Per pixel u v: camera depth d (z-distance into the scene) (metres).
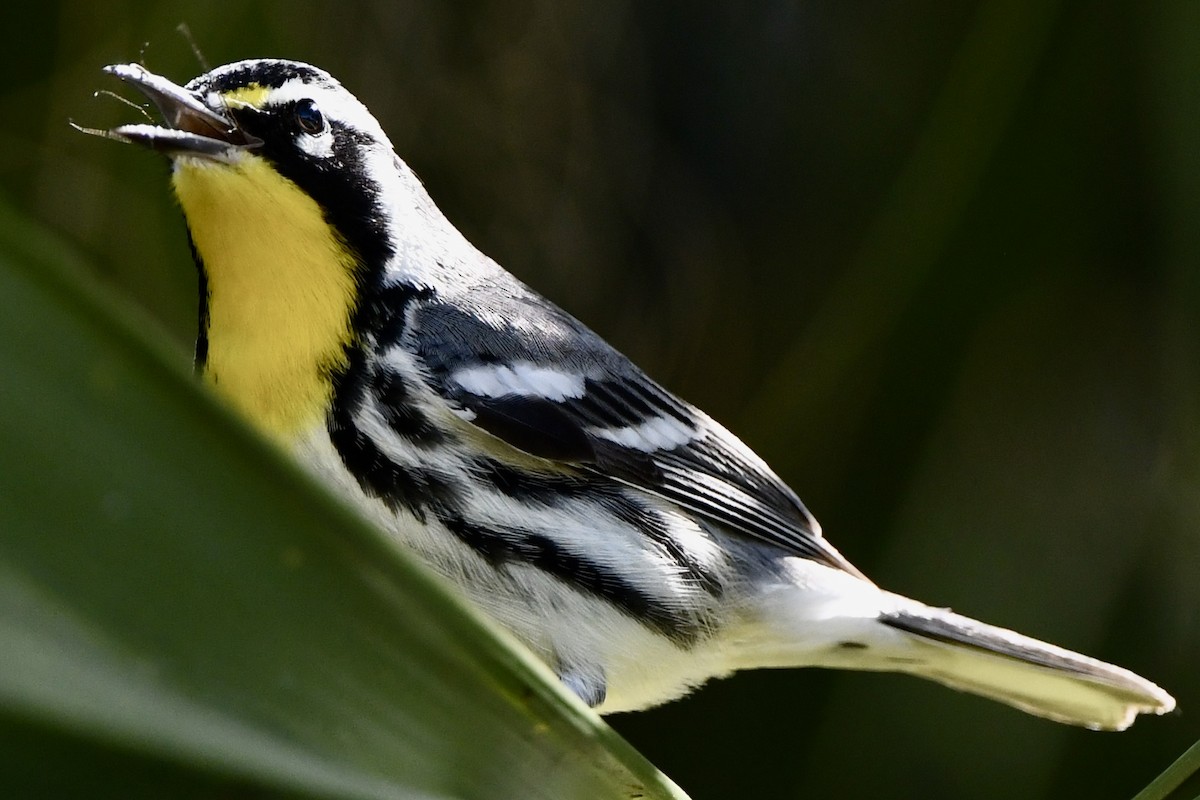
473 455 1.60
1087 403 1.65
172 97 1.61
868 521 1.65
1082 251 1.65
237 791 1.29
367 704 1.38
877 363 1.65
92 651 1.23
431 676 1.42
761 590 1.62
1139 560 1.66
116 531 1.23
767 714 1.66
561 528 1.61
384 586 1.34
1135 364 1.65
